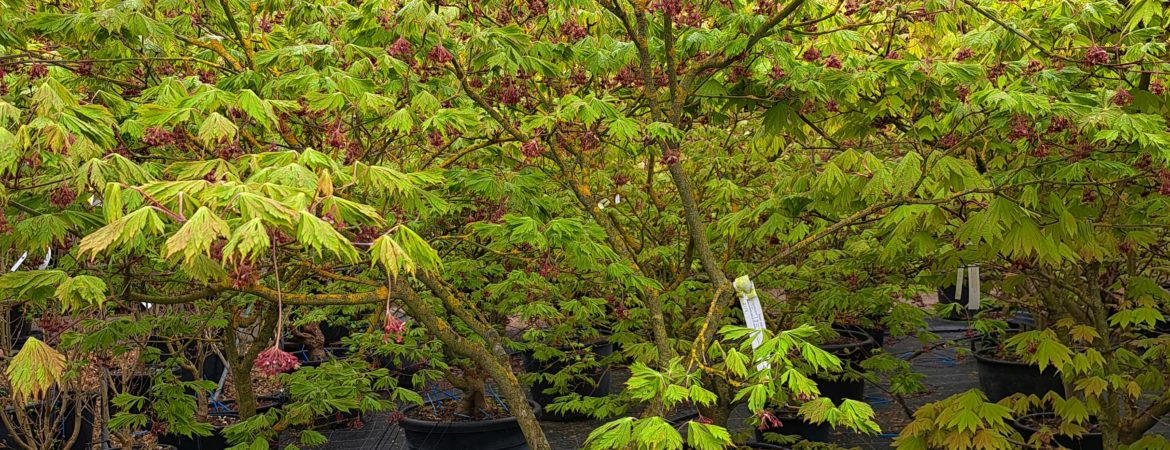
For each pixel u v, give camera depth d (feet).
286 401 22.52
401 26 10.91
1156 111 12.83
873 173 11.69
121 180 8.18
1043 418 19.88
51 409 17.98
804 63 13.88
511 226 11.90
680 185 12.52
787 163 21.02
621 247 13.29
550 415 26.37
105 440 18.54
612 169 20.80
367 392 18.89
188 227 6.20
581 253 12.08
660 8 11.61
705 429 8.36
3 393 18.40
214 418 21.24
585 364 20.58
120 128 10.22
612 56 13.38
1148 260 16.15
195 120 9.41
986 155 14.73
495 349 12.80
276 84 10.99
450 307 12.89
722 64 12.70
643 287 12.89
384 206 11.51
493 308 19.97
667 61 12.55
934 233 14.49
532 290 18.86
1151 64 12.20
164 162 11.98
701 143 21.07
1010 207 11.46
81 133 8.23
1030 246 11.47
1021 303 18.25
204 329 21.04
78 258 7.47
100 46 12.80
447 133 12.03
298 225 6.55
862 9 13.29
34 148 8.22
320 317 21.38
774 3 12.32
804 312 19.60
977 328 21.34
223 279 7.91
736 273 18.20
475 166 15.55
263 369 6.72
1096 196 13.23
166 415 16.76
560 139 12.80
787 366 8.86
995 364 24.44
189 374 24.06
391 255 6.89
